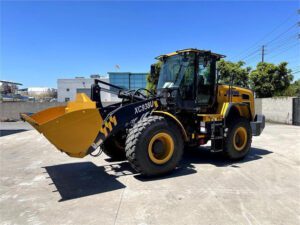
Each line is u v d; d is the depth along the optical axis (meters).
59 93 46.66
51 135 4.06
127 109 4.95
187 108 5.84
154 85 6.78
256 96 22.48
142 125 4.79
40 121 5.46
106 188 4.47
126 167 5.78
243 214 3.48
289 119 16.19
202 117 5.91
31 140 10.05
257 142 9.09
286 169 5.59
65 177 5.16
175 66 6.00
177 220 3.33
